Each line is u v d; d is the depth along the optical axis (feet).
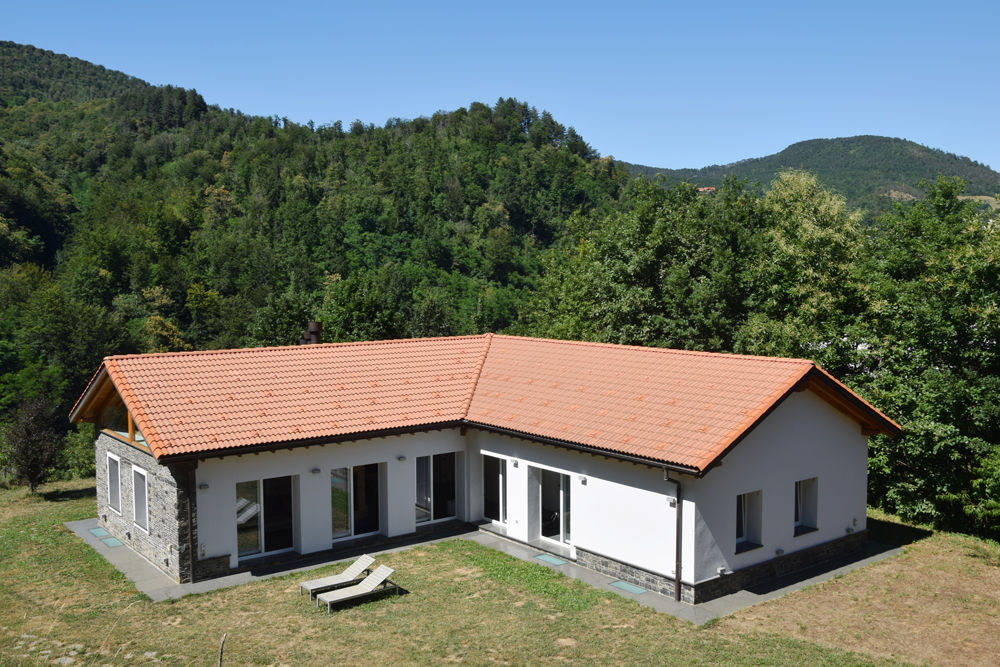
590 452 54.80
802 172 121.90
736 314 104.58
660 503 51.16
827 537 58.95
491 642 43.39
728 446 47.80
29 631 45.19
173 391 59.93
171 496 54.60
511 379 71.72
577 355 72.69
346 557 59.82
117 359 62.54
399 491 64.90
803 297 92.38
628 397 60.03
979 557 59.72
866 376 78.07
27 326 269.85
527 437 60.13
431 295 295.28
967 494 66.08
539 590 52.01
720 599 50.24
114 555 60.85
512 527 64.49
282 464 58.39
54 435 88.74
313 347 73.67
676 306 104.94
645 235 119.96
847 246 101.19
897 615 47.65
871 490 75.61
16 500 82.69
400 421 63.67
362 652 42.09
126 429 63.52
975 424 69.05
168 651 42.22
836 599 50.42
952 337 71.82
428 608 48.80
